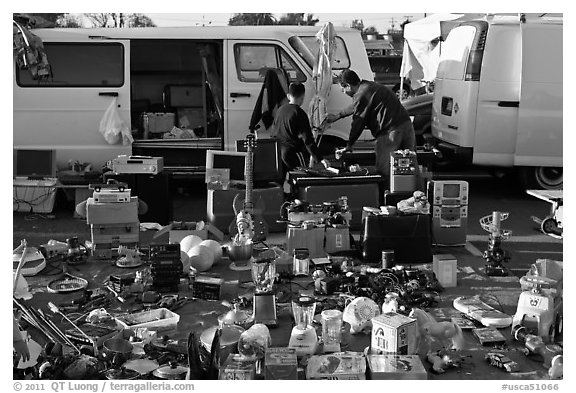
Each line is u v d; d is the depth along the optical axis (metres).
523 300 4.60
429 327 4.35
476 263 6.32
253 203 7.01
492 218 6.21
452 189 6.78
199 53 9.90
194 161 8.93
